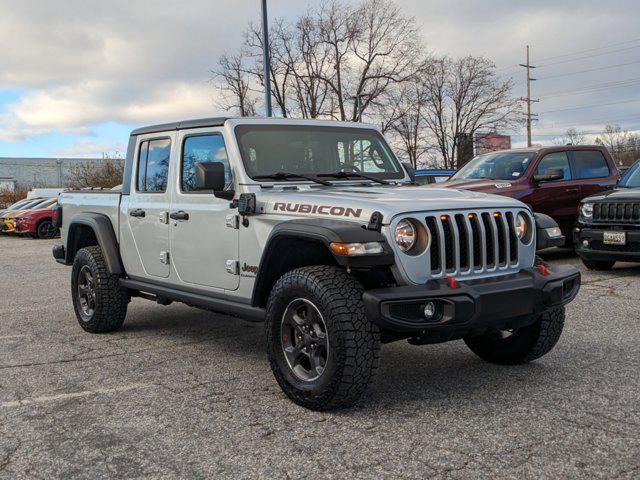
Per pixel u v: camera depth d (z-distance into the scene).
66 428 3.80
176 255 5.31
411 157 45.22
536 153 11.09
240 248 4.63
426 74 44.12
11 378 4.86
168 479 3.11
